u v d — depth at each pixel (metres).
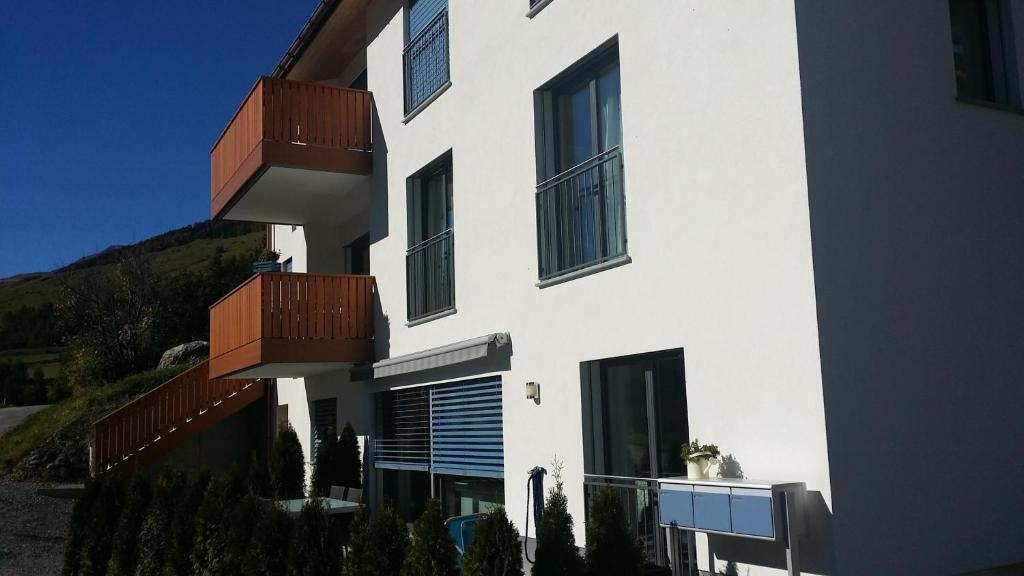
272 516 7.43
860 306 6.27
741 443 6.62
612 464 8.41
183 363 26.61
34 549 12.33
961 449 6.59
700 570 6.98
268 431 19.58
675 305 7.39
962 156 7.12
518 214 9.80
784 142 6.38
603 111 8.93
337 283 13.75
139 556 9.31
